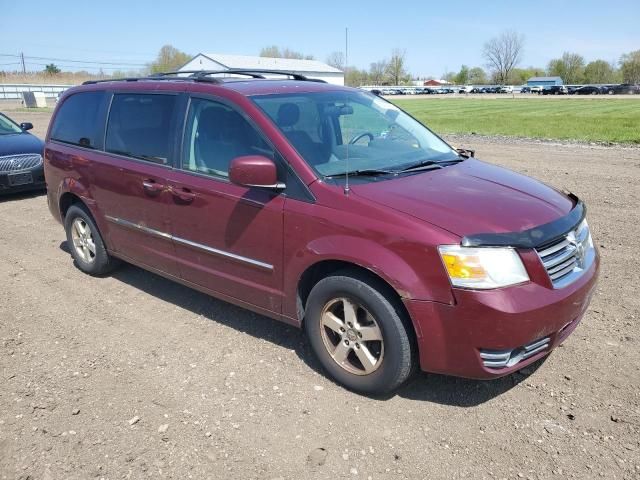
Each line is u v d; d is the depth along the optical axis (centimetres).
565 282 316
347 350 345
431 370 314
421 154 418
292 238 349
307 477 280
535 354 315
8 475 286
